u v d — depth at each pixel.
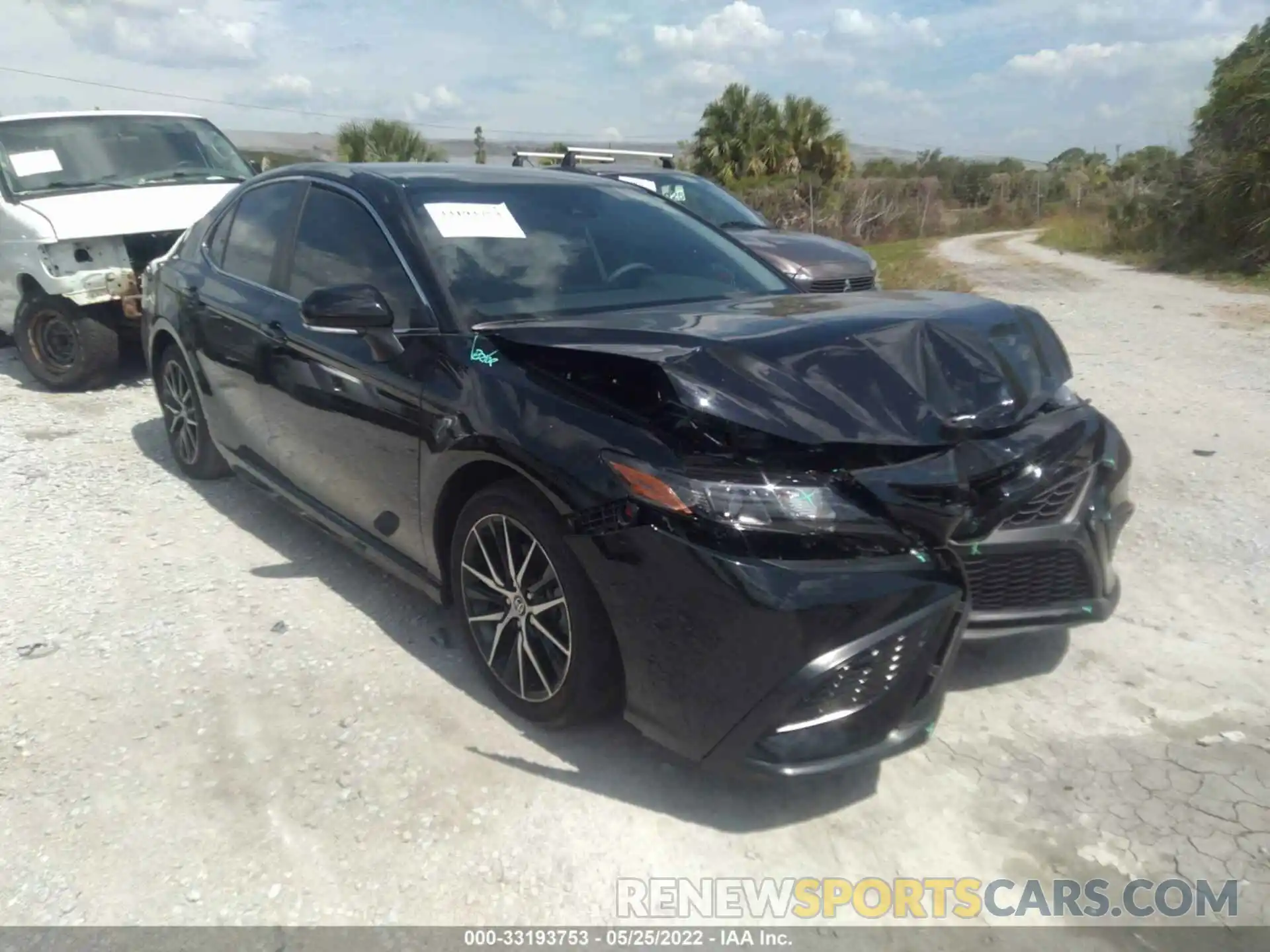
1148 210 20.59
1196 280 15.76
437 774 3.05
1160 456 6.06
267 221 4.69
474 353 3.31
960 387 3.01
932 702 2.84
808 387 2.80
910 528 2.76
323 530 4.27
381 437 3.65
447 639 3.84
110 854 2.72
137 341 7.93
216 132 8.84
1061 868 2.73
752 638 2.59
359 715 3.34
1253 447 6.22
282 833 2.80
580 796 2.96
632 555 2.73
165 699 3.42
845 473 2.73
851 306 3.43
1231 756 3.18
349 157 25.56
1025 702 3.47
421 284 3.61
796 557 2.63
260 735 3.23
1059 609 3.28
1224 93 18.14
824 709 2.66
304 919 2.52
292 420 4.22
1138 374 8.27
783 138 34.59
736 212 10.52
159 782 3.01
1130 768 3.13
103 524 4.93
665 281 3.95
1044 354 3.39
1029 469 3.07
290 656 3.70
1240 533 4.89
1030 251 23.88
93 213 7.18
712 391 2.72
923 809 2.94
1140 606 4.16
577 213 4.18
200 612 4.04
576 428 2.90
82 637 3.82
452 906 2.57
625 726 3.29
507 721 3.31
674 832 2.83
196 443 5.39
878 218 40.50
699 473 2.67
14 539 4.72
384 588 4.27
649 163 11.73
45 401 7.21
